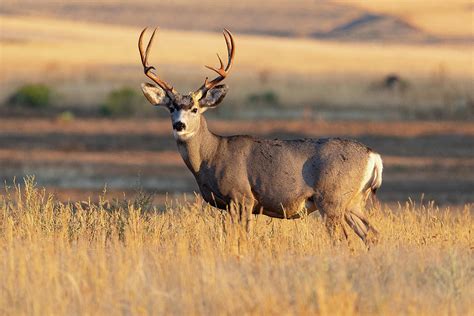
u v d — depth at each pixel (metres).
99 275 35.38
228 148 45.09
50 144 129.75
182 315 31.30
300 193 44.75
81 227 45.88
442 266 35.72
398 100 199.25
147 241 43.50
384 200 85.06
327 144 44.94
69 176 101.25
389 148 127.94
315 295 31.62
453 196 87.56
